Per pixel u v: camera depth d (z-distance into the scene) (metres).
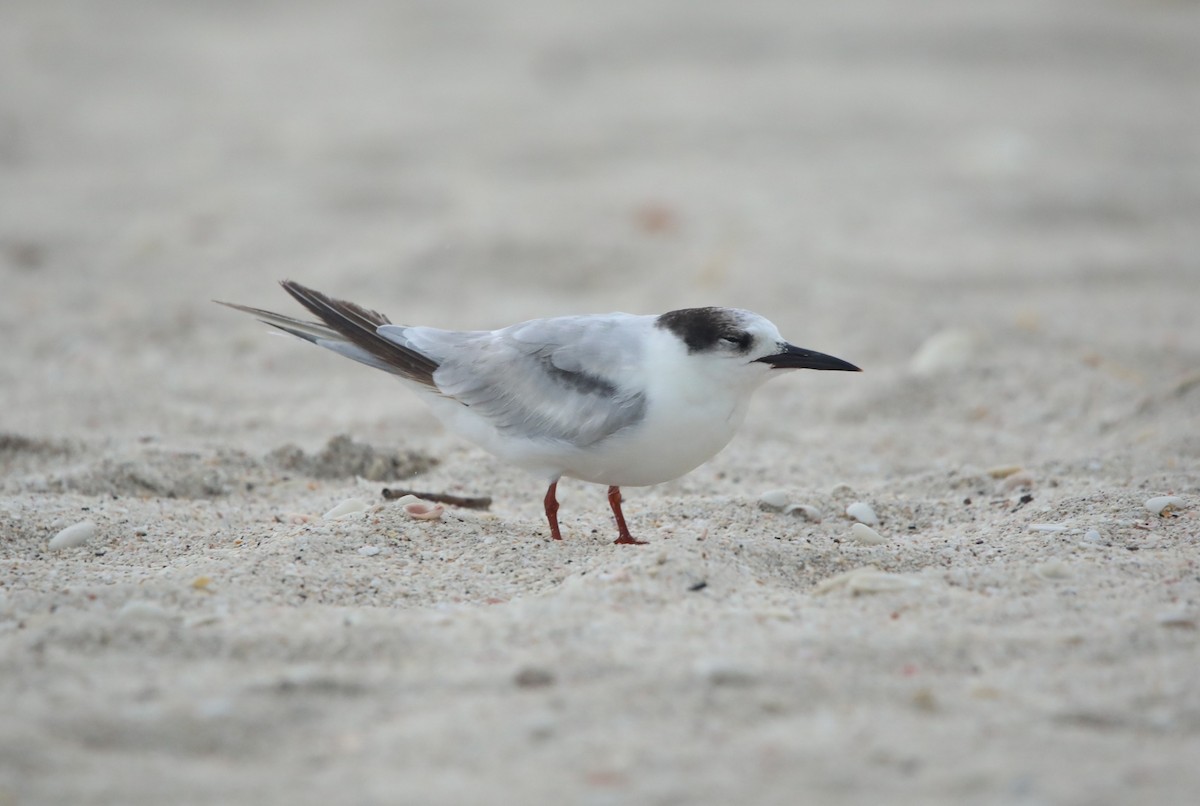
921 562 8.41
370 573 8.02
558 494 10.52
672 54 30.16
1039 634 7.01
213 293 16.72
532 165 22.27
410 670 6.54
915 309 15.49
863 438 12.35
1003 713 6.13
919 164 22.02
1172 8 33.28
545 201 19.89
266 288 16.91
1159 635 6.98
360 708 6.14
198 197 20.67
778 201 19.94
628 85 27.61
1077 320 15.00
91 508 9.48
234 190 21.00
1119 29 31.42
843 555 8.42
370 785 5.49
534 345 8.91
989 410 12.91
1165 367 13.38
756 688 6.31
